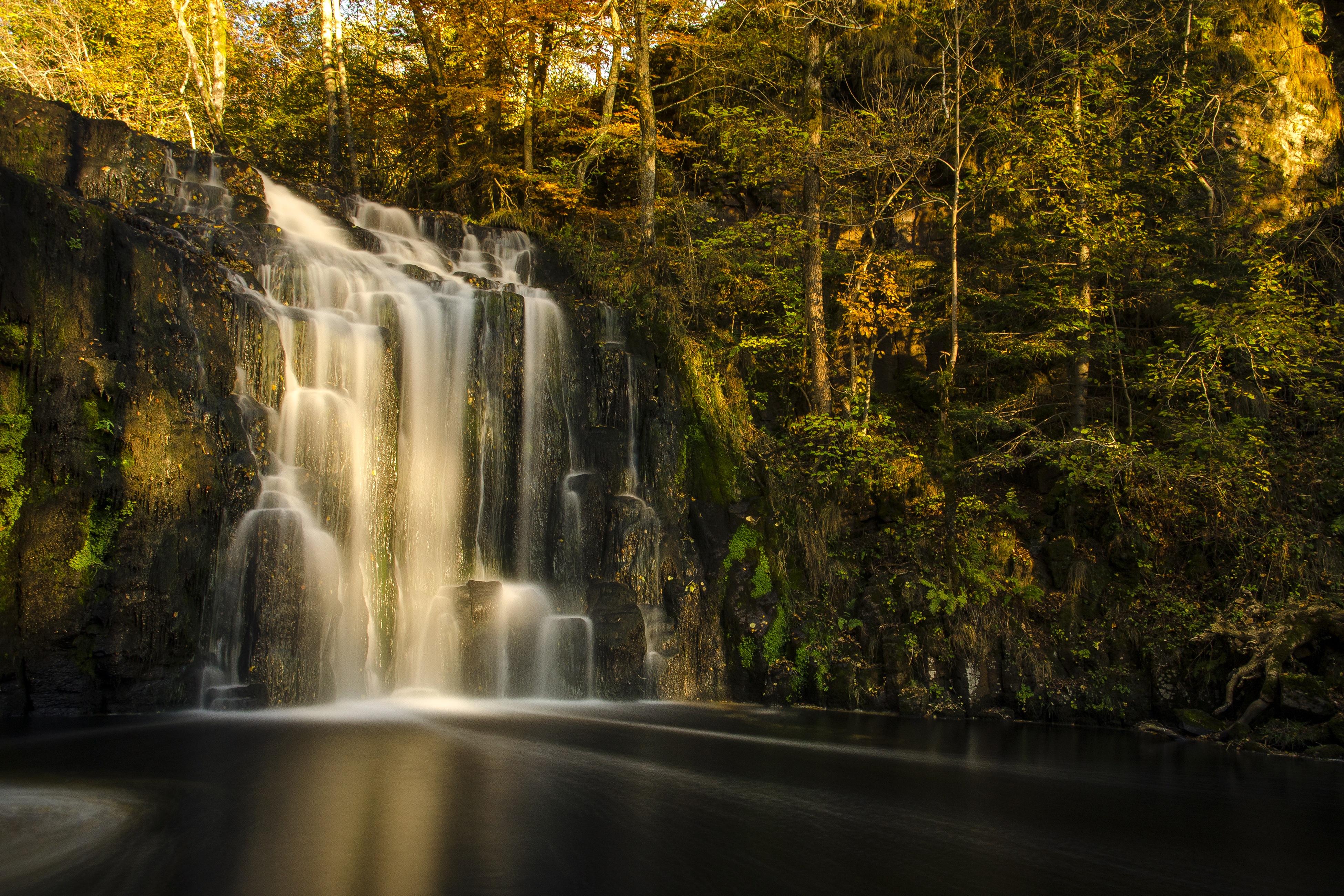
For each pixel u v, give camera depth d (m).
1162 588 14.73
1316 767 10.65
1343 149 23.00
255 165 26.61
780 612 15.50
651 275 20.52
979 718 13.95
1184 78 19.73
